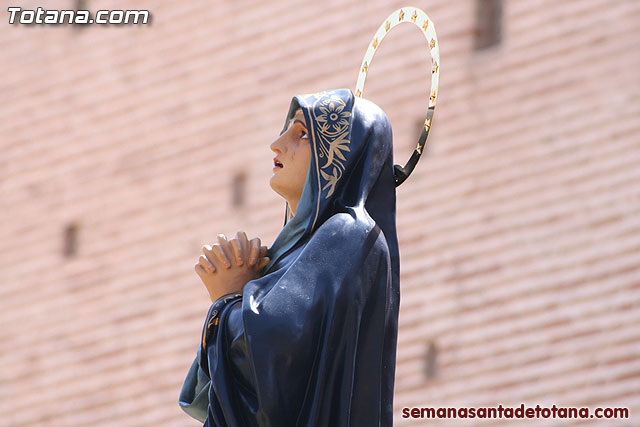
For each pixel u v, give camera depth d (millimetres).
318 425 6328
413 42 22453
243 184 24125
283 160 7316
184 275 24375
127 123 25859
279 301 6438
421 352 21031
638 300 19578
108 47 26438
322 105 7152
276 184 7316
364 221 6777
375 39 8055
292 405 6359
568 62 21016
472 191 21312
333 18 23656
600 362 19625
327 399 6355
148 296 24703
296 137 7348
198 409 7246
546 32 21312
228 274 6953
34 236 26391
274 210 23531
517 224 20812
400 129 22156
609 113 20500
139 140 25625
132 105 25906
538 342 20203
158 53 25812
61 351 25391
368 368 6543
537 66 21250
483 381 20438
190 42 25453
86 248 25703
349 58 23219
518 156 21078
